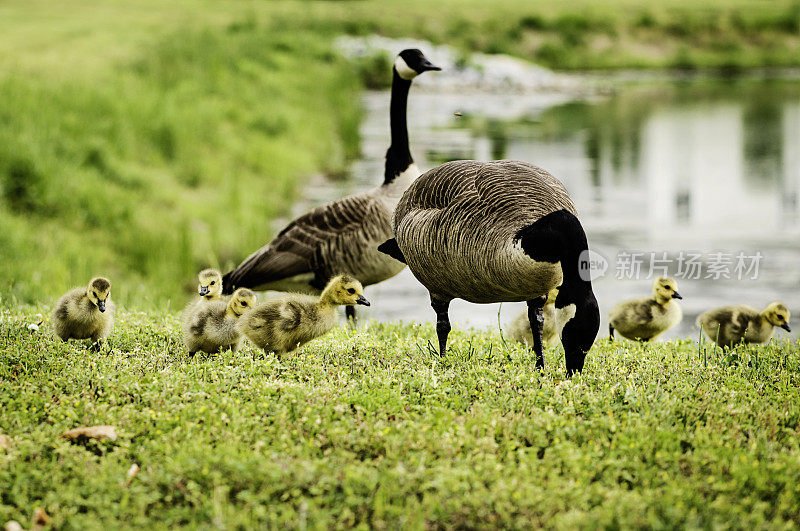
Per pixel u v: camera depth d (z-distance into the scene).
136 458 7.05
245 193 27.22
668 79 67.62
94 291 9.16
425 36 71.69
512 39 74.44
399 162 13.02
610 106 53.12
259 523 6.04
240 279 13.20
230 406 7.62
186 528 5.95
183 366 8.79
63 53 40.62
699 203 28.92
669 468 6.90
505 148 38.28
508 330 10.81
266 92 39.81
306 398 7.89
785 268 21.78
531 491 6.27
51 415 7.53
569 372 8.27
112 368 8.62
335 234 12.70
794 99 55.44
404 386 8.43
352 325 11.80
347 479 6.39
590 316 7.87
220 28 57.56
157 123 29.47
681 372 9.11
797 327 17.52
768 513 6.36
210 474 6.46
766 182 32.22
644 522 6.03
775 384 8.78
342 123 39.25
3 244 18.31
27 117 25.44
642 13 80.81
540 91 59.44
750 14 81.81
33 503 6.29
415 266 9.34
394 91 13.52
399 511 6.11
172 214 23.83
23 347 9.07
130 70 37.31
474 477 6.46
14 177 21.36
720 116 48.47
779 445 7.36
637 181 32.34
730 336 11.05
